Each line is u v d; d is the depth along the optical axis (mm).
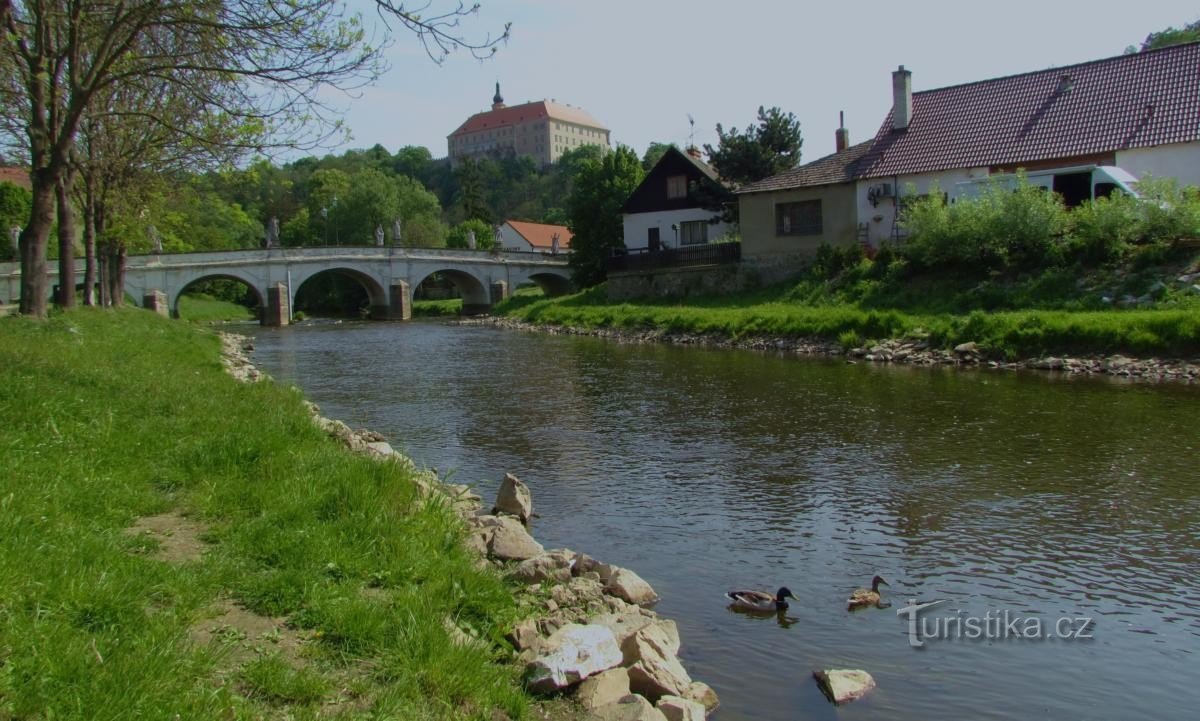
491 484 11633
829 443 13820
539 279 81688
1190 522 9305
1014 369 21562
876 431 14633
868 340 26750
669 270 45062
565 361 28250
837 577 8047
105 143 28422
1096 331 21656
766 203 40031
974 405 16703
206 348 26828
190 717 3955
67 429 8656
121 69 18156
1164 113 30969
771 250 40156
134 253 57188
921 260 30703
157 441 9086
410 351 34156
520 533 8219
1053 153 32281
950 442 13555
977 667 6234
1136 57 34125
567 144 198500
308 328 57000
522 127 196125
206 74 14930
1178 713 5625
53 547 5465
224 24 13211
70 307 23969
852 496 10727
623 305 44969
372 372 26156
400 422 16703
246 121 15477
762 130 48000
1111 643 6617
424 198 110062
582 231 61281
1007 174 31422
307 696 4559
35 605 4688
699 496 10922
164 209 34875
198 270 60188
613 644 5711
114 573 5289
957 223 29516
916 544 8914
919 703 5730
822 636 6766
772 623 7023
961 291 28812
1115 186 29469
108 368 13227
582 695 5227
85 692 3980
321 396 20672
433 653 5137
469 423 16500
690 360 26969
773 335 30625
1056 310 24750
